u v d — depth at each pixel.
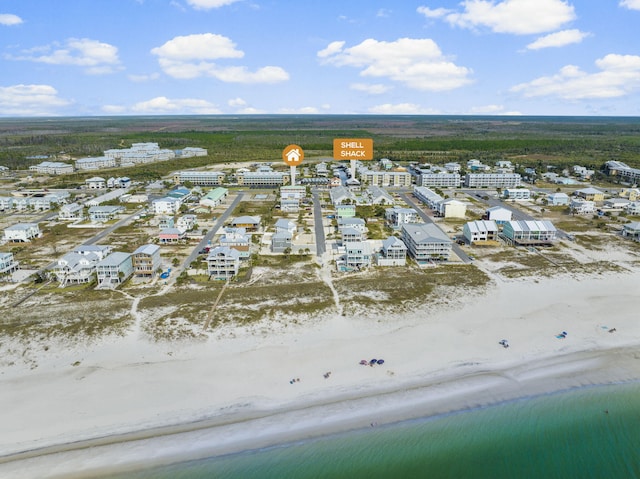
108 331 94.81
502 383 78.81
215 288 119.38
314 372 81.19
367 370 81.81
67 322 98.81
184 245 160.62
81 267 124.00
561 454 65.31
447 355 86.88
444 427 69.25
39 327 96.50
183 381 78.44
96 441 65.44
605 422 70.75
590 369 83.00
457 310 105.81
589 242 161.62
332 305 107.62
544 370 82.62
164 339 91.81
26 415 70.12
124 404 72.75
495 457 64.50
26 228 164.75
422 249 141.12
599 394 76.62
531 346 90.31
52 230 180.88
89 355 86.38
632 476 62.69
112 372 80.94
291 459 63.38
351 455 64.19
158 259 132.75
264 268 135.12
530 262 139.50
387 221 195.38
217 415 70.69
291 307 106.44
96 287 120.38
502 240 163.12
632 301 111.06
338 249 153.50
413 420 70.31
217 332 94.81
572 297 113.38
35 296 114.44
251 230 180.12
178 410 71.56
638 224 168.25
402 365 83.44
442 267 135.88
